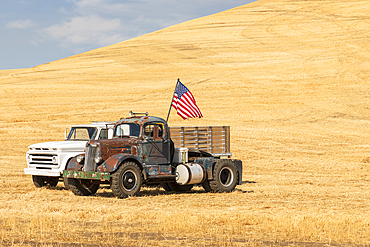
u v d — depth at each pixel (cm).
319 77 7019
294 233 1148
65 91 6575
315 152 3994
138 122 1900
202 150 2302
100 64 8375
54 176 2017
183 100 2262
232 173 2020
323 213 1488
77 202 1706
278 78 7012
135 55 8994
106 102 6028
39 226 1223
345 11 11625
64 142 2112
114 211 1492
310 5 12562
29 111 5575
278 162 3403
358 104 5966
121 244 1043
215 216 1379
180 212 1466
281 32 10262
